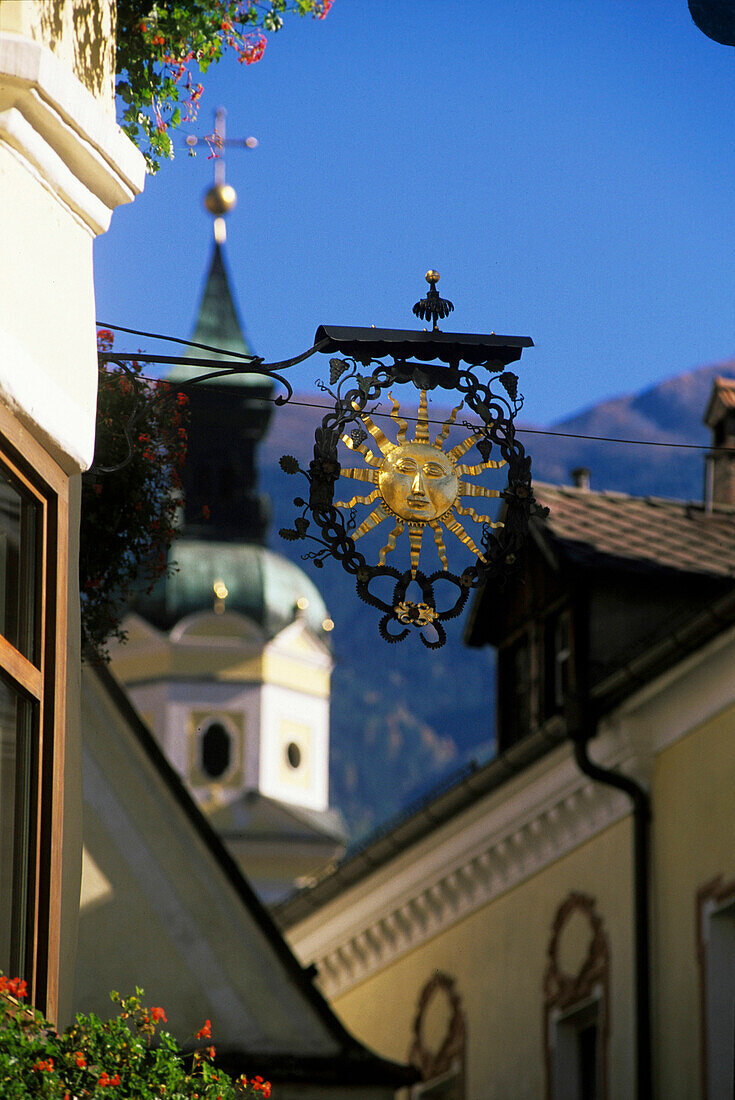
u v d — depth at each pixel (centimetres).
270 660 7775
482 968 2581
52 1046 775
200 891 2175
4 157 930
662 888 2177
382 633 989
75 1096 778
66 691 956
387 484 999
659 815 2203
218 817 7594
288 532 993
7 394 898
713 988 2053
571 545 2366
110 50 1027
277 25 1084
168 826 2178
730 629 2022
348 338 1031
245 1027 2150
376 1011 2850
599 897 2314
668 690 2178
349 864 2838
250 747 7681
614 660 2327
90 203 1000
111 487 1198
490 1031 2534
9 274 919
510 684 2577
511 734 2555
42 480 935
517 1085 2447
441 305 1052
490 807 2538
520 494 1020
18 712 902
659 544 2425
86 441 972
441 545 1005
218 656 7725
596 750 2305
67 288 978
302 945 3025
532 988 2444
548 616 2452
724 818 2067
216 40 1080
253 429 7994
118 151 998
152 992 2133
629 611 2358
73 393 970
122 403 1202
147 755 2177
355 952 2917
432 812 2619
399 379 1035
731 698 2073
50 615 930
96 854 2156
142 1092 800
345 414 1023
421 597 1000
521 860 2511
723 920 2073
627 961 2228
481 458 1031
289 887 7600
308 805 7825
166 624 7706
